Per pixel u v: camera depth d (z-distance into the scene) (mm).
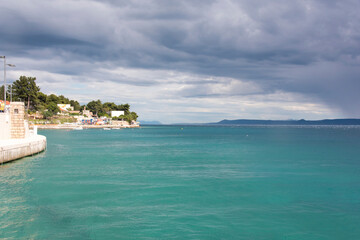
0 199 22516
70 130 183375
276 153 58375
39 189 25750
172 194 24312
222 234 15984
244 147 74000
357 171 36156
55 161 43500
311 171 36188
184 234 15938
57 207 20547
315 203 22016
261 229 16766
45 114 198000
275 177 32094
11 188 26125
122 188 26328
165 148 70625
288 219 18438
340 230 16750
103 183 28453
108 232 16125
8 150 38844
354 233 16344
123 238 15328
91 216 18688
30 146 46312
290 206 21172
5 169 35719
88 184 27984
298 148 70625
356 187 27203
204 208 20500
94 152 58875
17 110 53969
